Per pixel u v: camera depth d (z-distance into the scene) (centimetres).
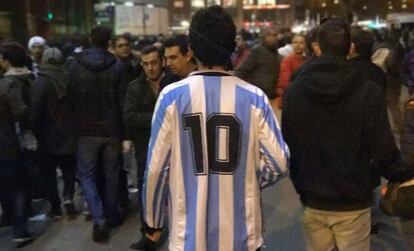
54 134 532
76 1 3005
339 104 258
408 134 281
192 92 227
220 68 231
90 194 496
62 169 558
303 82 264
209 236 226
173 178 229
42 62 527
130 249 475
